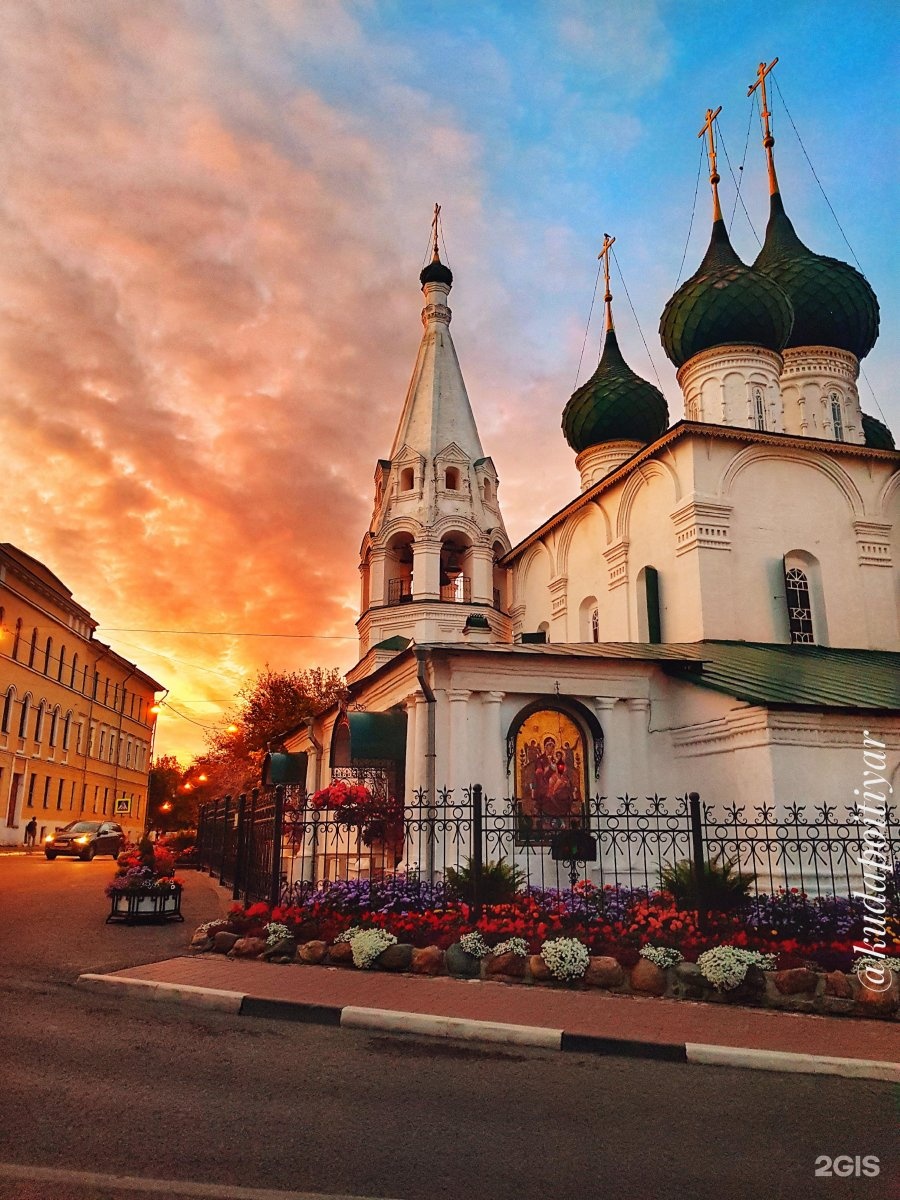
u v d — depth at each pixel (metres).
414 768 14.89
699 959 9.19
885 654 19.98
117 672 60.91
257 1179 4.45
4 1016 7.56
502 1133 5.31
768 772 13.64
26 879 20.64
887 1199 4.54
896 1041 7.66
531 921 10.30
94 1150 4.71
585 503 23.84
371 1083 6.21
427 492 31.30
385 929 10.45
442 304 36.53
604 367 29.08
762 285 23.39
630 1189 4.56
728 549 19.50
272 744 28.89
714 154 25.56
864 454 21.03
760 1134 5.49
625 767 15.69
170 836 43.50
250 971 9.67
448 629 29.47
